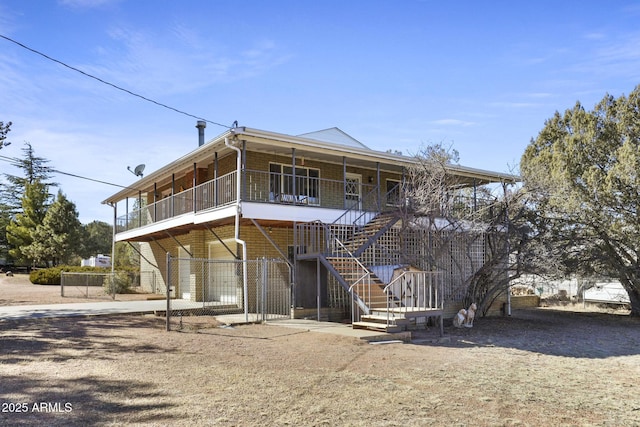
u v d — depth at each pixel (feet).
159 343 30.01
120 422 15.88
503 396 20.40
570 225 62.08
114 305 51.34
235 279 52.90
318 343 31.22
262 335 34.17
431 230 49.16
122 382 20.75
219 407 17.66
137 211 73.97
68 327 35.53
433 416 17.29
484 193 55.88
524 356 31.58
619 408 19.36
